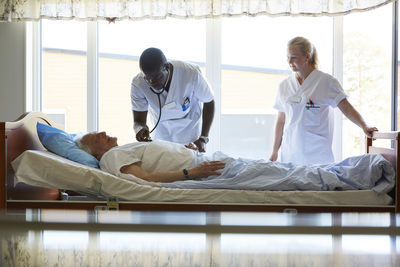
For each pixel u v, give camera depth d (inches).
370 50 124.1
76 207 66.5
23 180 67.7
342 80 123.9
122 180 68.1
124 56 127.3
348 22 123.4
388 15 123.1
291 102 102.3
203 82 95.0
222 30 124.6
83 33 126.3
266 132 126.4
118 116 128.6
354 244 17.0
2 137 65.6
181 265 17.0
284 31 124.0
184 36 125.6
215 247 17.2
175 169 76.3
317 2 110.7
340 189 69.3
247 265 16.7
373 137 87.6
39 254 17.5
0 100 121.3
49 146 79.7
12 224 16.8
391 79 124.7
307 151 102.7
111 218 16.7
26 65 121.0
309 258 17.1
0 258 16.9
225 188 69.4
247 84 125.9
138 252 17.4
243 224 16.5
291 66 100.1
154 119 102.3
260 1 110.9
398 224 16.1
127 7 114.4
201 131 100.7
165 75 83.8
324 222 16.4
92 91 126.2
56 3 115.0
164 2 114.0
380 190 67.1
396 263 16.8
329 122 102.8
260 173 70.9
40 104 127.9
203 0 112.8
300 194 66.9
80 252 17.4
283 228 16.1
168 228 16.5
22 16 114.8
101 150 82.4
